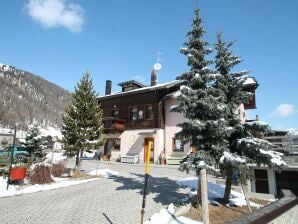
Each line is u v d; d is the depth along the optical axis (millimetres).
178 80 10547
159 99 26547
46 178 13828
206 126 9219
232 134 10320
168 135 25656
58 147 39812
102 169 20109
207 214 7805
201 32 10398
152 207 9492
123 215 8398
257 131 9992
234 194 12727
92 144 16969
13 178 12234
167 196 11367
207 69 9688
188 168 8984
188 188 13352
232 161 8688
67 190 12367
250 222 2590
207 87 9766
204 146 9398
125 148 27938
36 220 7621
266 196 12914
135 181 15078
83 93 17375
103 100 31453
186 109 9633
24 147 21703
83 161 27875
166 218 8039
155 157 25203
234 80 10625
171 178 16547
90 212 8664
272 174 14805
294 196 4328
